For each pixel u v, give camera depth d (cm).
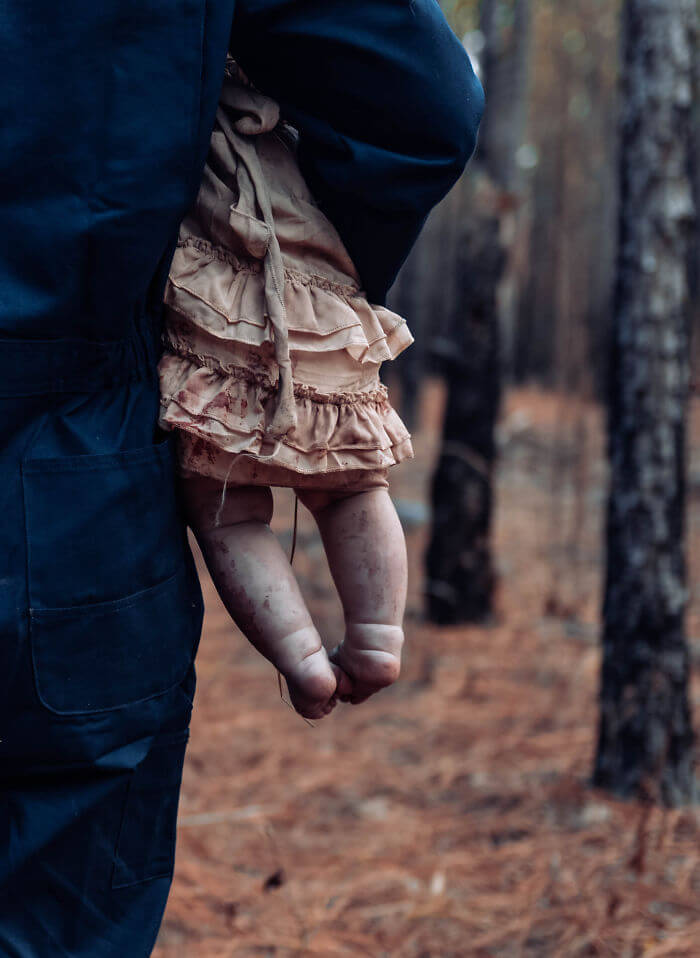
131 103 129
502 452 1350
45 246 128
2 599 126
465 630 617
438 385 2541
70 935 133
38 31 128
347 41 135
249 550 149
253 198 142
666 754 370
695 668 511
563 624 631
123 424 137
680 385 372
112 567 133
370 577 154
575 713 468
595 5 1385
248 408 142
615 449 382
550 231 1438
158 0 129
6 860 128
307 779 394
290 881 313
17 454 129
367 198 141
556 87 1181
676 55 365
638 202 371
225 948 273
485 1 612
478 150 625
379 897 306
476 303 624
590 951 276
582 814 361
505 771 404
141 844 141
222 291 141
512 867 325
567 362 819
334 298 146
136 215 130
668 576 372
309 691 146
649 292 370
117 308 133
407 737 443
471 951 277
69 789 132
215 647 560
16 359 129
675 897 304
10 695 127
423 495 1099
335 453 147
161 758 143
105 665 132
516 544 862
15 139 128
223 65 134
